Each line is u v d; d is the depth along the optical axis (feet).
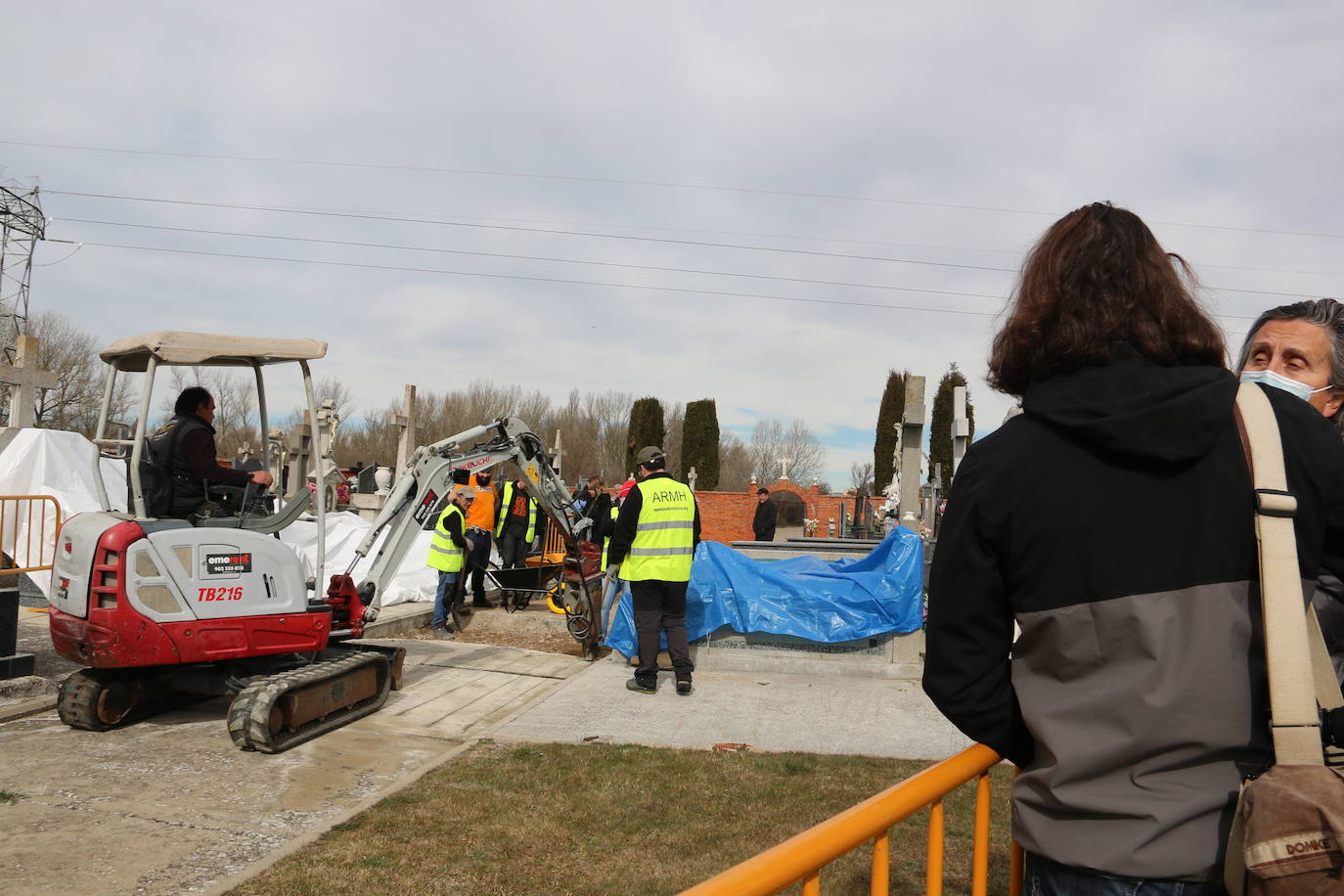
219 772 17.87
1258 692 4.44
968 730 5.14
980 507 4.80
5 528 34.99
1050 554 4.60
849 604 27.66
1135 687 4.43
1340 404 7.89
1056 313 4.96
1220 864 4.32
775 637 27.99
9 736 19.93
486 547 41.96
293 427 63.05
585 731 21.22
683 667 25.05
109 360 21.70
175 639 19.45
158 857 13.75
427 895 12.62
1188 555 4.44
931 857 6.13
